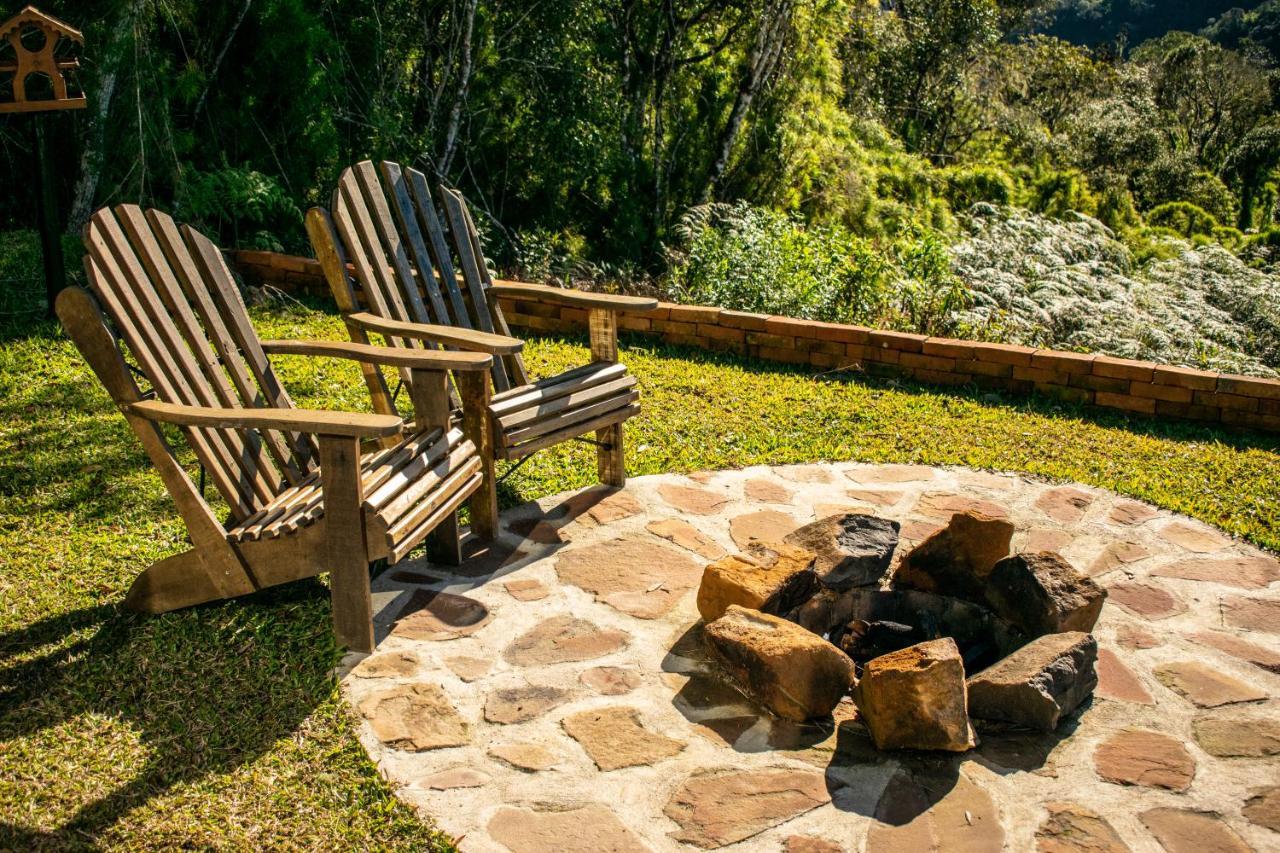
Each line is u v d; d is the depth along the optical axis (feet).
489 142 37.37
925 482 15.17
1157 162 101.04
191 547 12.39
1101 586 11.18
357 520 9.84
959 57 85.92
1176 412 18.22
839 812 8.29
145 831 7.91
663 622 11.16
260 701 9.53
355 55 31.48
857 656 11.21
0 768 8.56
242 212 26.08
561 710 9.56
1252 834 8.12
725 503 14.21
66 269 22.13
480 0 34.50
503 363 14.42
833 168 52.95
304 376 18.60
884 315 25.09
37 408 16.47
